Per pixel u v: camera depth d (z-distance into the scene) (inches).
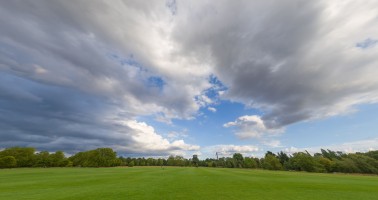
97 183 1657.2
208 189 1289.4
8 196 1078.4
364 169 5398.6
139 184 1562.5
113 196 1048.2
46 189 1320.1
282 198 1028.5
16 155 6963.6
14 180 1984.5
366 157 5738.2
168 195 1074.7
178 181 1797.5
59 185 1536.7
